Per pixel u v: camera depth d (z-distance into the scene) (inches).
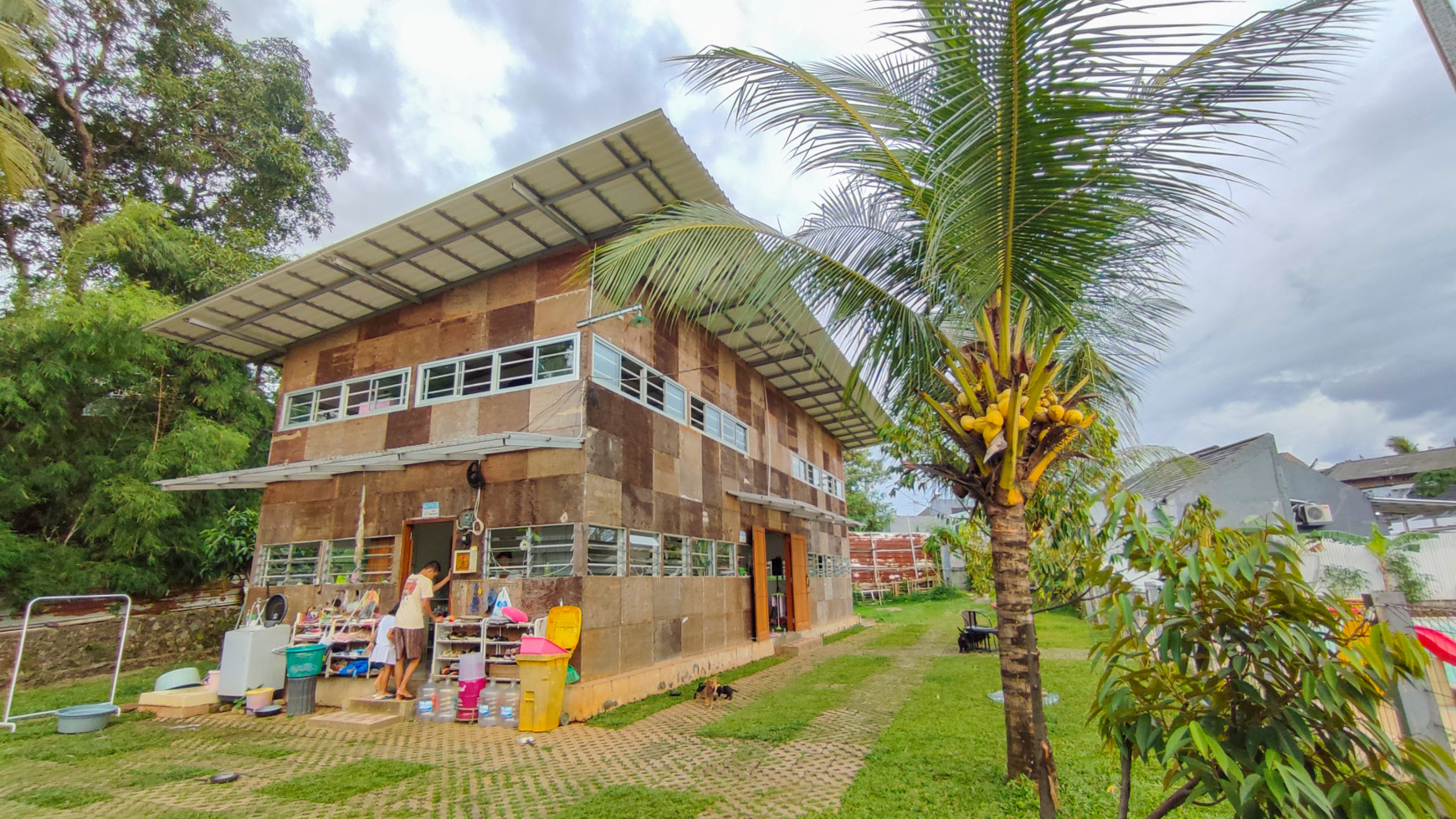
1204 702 123.3
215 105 653.9
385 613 362.6
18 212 559.2
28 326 434.3
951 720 274.2
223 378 564.7
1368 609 131.0
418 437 386.0
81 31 577.9
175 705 326.6
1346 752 109.7
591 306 354.6
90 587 466.0
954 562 1245.1
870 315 202.2
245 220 714.2
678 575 412.8
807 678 409.7
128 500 467.5
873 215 208.7
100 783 219.5
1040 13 125.9
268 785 215.2
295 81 721.0
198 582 572.7
